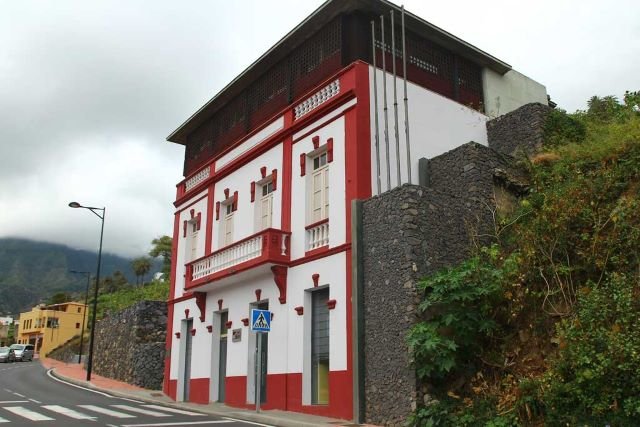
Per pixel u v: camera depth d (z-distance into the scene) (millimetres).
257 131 21578
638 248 11609
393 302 13984
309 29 19562
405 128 17141
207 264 21812
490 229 15820
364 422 13906
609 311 10547
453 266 14578
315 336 17062
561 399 10516
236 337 20328
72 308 93875
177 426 13508
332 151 17547
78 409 17281
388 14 18859
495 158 17078
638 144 14031
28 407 17797
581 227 12844
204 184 24719
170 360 25000
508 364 12477
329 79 18016
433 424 12164
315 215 18062
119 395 24094
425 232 14391
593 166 14906
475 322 13125
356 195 16203
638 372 9516
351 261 15656
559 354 11180
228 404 20000
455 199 15406
